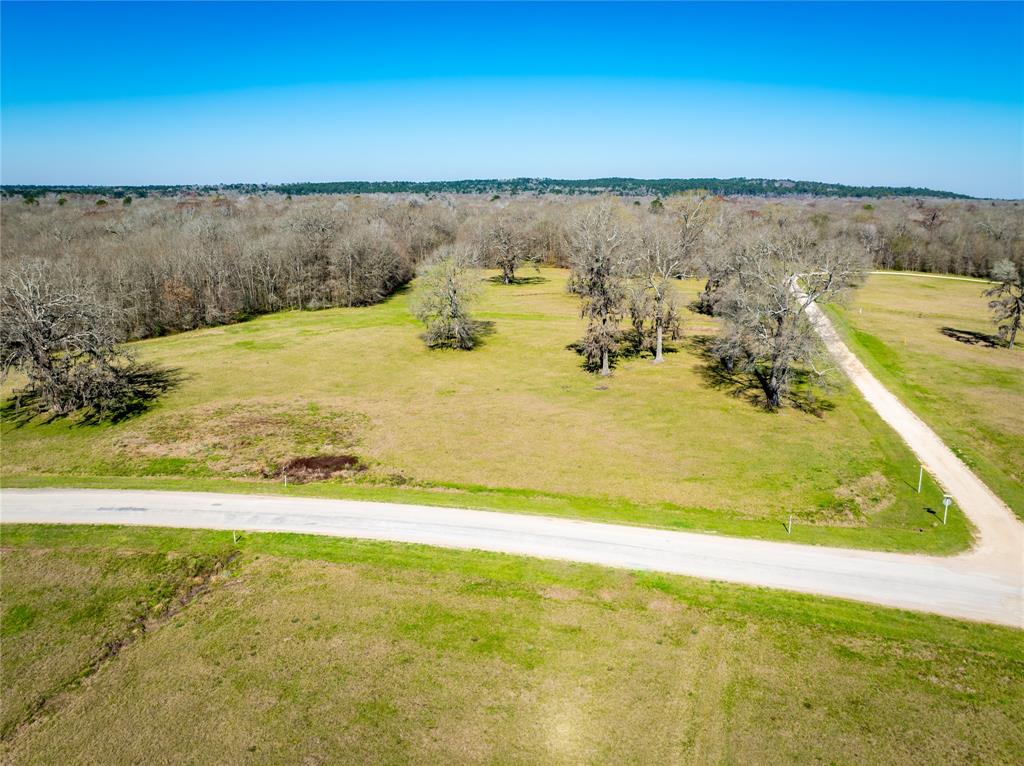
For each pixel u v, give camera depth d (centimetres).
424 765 2188
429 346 7700
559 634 2783
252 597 3080
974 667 2567
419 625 2853
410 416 5419
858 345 7388
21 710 2467
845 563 3262
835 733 2272
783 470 4309
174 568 3344
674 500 3931
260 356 7350
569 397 5822
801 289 7631
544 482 4184
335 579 3198
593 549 3400
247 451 4791
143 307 8638
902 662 2597
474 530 3612
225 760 2217
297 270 10588
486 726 2334
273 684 2542
